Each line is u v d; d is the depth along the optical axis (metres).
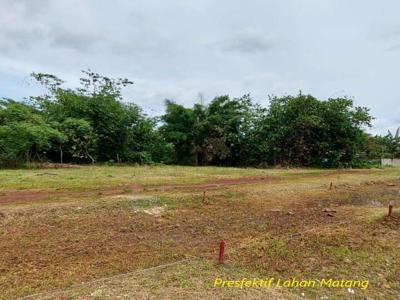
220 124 27.00
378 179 13.91
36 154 18.09
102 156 22.00
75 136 19.73
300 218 7.06
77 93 22.25
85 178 11.66
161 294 3.56
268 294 3.79
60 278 4.00
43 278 3.99
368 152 25.77
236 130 27.08
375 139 27.27
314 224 6.59
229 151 26.64
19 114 16.83
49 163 18.38
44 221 6.12
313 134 24.47
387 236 5.82
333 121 24.17
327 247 5.25
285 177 14.10
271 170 19.23
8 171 13.74
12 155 16.25
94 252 4.86
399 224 6.50
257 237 5.71
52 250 4.87
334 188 11.00
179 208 7.50
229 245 5.30
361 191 10.65
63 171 14.31
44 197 8.03
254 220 6.83
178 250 5.06
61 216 6.42
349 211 7.69
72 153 20.03
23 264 4.36
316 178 13.74
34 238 5.31
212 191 9.44
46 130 16.89
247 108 27.50
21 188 9.23
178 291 3.64
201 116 27.44
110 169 16.38
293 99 25.22
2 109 16.69
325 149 24.09
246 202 8.41
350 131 24.05
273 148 25.30
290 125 24.55
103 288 3.66
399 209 7.75
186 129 27.50
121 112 22.55
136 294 3.53
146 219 6.57
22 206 6.89
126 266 4.41
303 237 5.63
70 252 4.83
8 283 3.83
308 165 24.58
